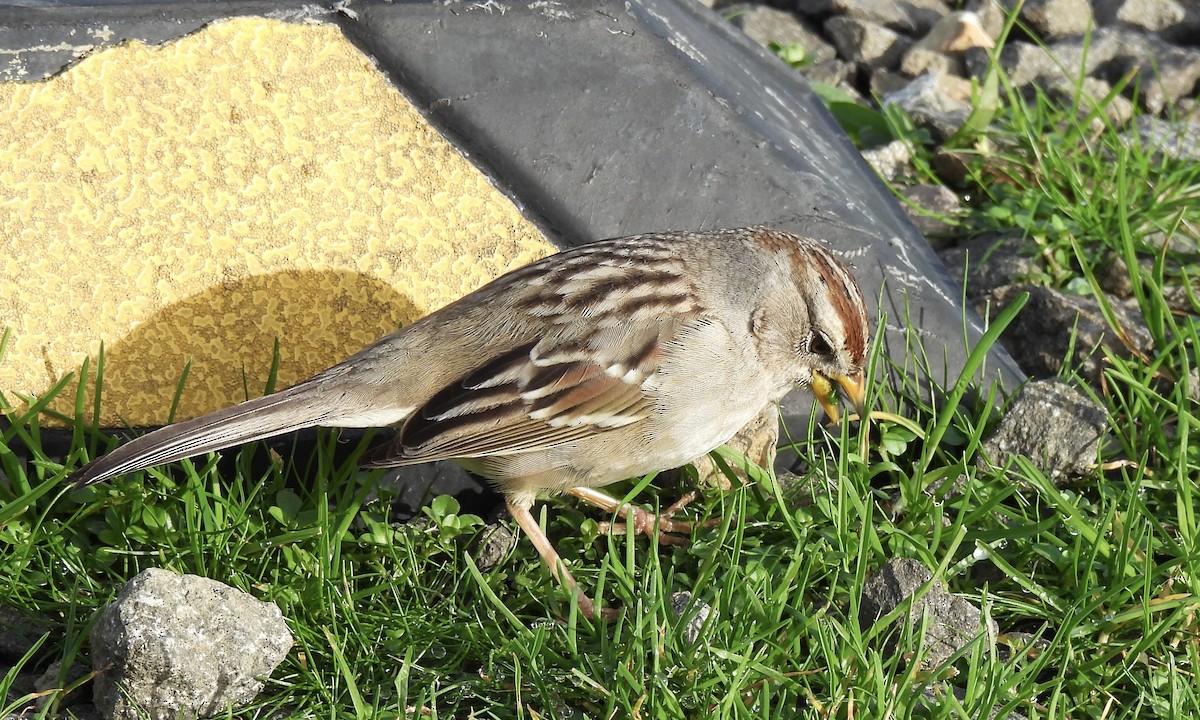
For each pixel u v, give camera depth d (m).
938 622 6.29
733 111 7.93
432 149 7.49
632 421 6.97
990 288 9.27
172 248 7.19
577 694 6.09
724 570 6.92
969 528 7.16
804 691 5.88
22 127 6.89
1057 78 11.77
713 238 7.32
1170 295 9.22
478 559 7.14
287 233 7.36
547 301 6.95
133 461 6.36
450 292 7.67
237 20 7.11
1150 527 6.73
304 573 6.73
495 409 6.77
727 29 9.68
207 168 7.19
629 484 7.82
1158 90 11.51
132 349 7.21
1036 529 6.93
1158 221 9.60
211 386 7.36
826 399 7.59
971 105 11.02
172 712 5.78
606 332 6.90
